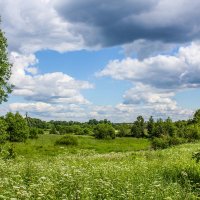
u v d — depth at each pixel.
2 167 19.33
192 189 13.87
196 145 47.47
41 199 11.00
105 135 128.75
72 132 160.62
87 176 14.92
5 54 45.34
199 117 69.94
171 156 28.45
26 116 123.69
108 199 12.03
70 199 11.38
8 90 45.38
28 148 47.62
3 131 45.75
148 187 13.52
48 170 17.59
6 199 10.36
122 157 32.25
